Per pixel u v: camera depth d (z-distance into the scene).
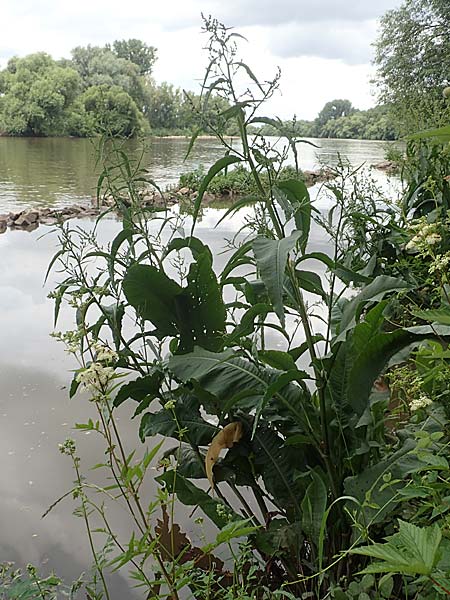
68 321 4.32
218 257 6.04
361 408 1.43
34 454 2.62
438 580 0.81
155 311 1.76
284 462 1.68
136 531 2.10
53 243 6.89
